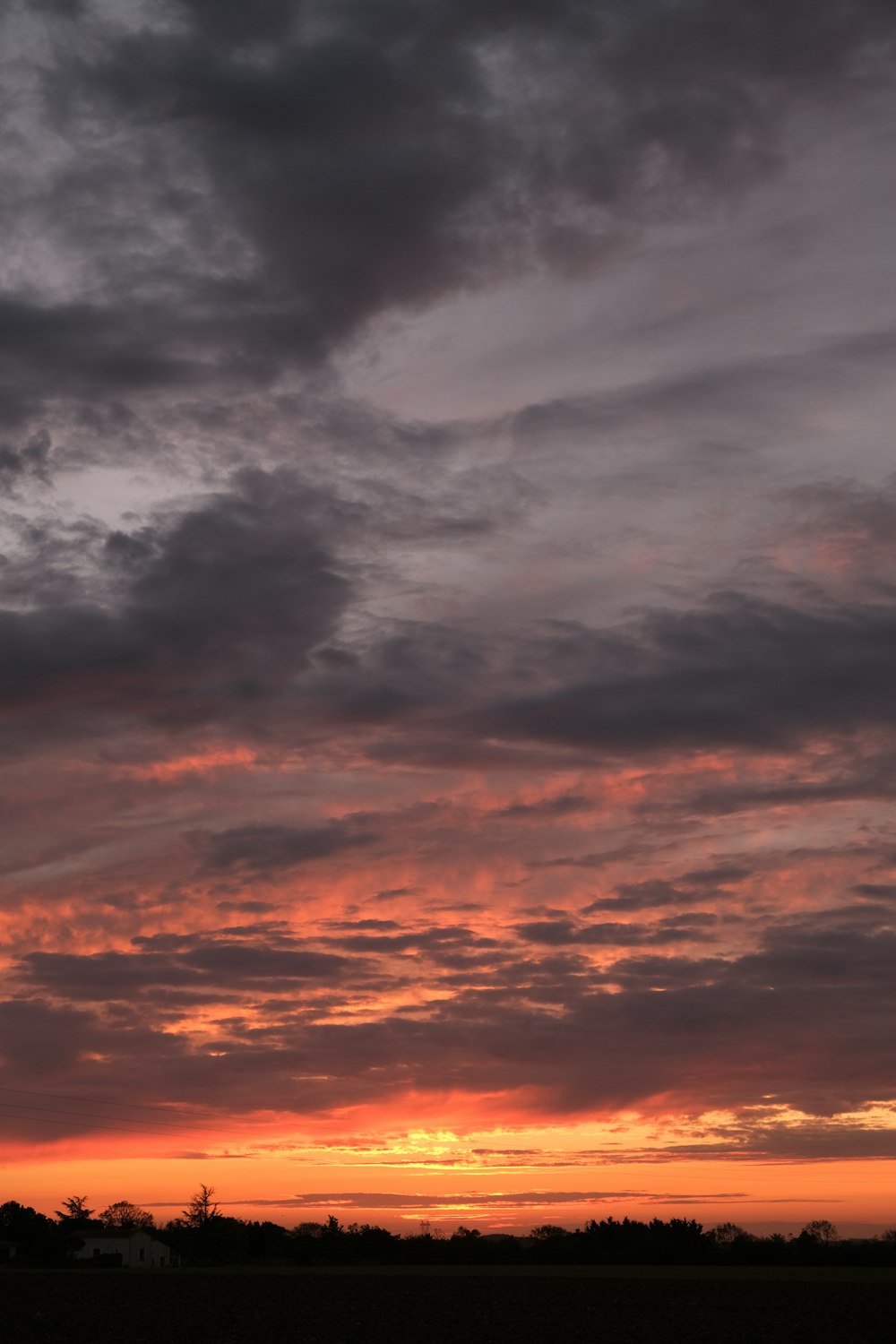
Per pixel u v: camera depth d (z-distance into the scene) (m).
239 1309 70.88
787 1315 65.50
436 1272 126.38
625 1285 97.44
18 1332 56.78
